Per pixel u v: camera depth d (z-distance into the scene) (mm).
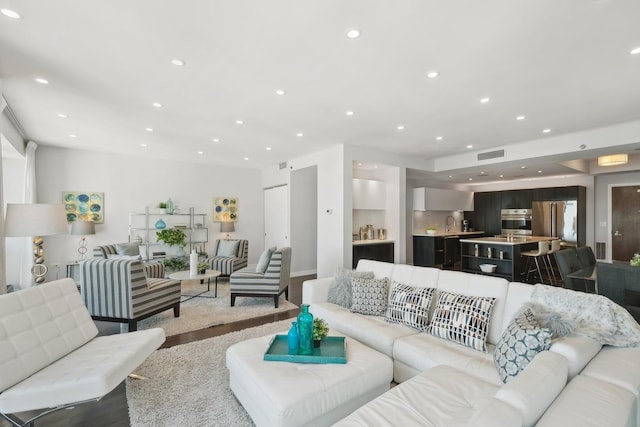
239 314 4105
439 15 1933
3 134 3703
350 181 5324
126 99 3312
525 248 5898
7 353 1776
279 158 6520
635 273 3117
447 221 9367
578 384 1423
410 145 5379
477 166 5867
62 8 1858
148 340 2324
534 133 4609
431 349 2170
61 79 2830
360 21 1999
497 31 2100
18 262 5125
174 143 5234
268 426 1657
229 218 7383
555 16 1930
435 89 3051
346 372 1863
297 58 2473
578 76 2760
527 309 2027
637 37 2154
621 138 4133
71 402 1727
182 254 6332
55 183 5504
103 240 5934
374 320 2807
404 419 1377
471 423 1074
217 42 2248
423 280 2893
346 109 3611
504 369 1757
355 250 5730
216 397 2217
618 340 1781
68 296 2365
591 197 7512
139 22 2006
